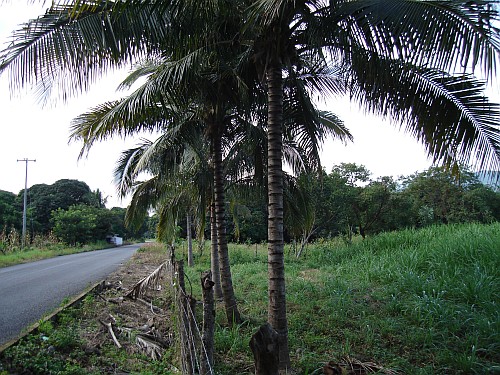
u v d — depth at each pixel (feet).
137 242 195.52
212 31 17.46
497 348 17.33
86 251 99.91
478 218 66.44
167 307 25.17
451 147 16.47
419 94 16.38
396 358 17.13
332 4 14.35
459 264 29.73
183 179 27.81
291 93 21.21
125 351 17.66
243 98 19.92
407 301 24.18
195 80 19.20
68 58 14.71
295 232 31.01
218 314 24.38
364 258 39.27
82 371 14.53
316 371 15.96
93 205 143.64
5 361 14.20
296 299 27.14
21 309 24.06
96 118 21.31
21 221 114.52
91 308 24.43
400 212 61.87
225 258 23.67
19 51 14.07
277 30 16.02
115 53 15.34
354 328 21.45
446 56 12.46
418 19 12.67
